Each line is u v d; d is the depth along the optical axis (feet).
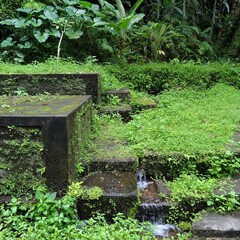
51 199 7.57
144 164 9.60
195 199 8.14
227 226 7.52
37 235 6.86
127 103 14.07
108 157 9.39
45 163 7.86
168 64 18.25
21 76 12.80
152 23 20.77
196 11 25.38
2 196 8.05
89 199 7.79
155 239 7.27
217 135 10.83
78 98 10.69
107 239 6.85
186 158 9.43
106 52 19.76
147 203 8.20
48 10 17.47
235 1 24.18
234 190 8.48
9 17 18.30
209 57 22.44
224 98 15.38
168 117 12.55
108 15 19.70
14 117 7.73
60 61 15.93
